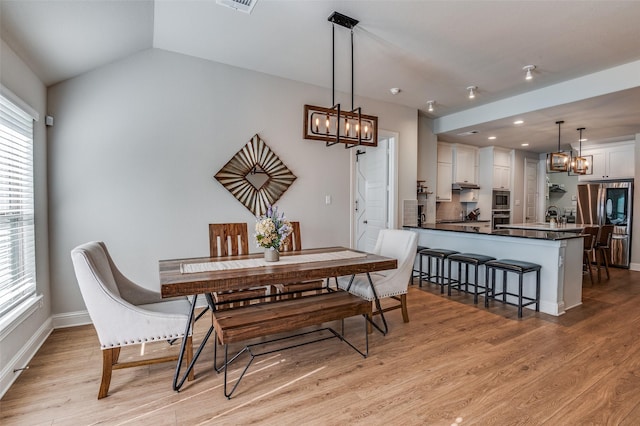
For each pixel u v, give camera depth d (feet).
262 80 12.57
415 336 9.30
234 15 8.76
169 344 8.71
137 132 10.58
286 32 9.60
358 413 5.95
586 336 9.30
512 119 15.52
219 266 7.91
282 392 6.60
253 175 12.52
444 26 9.03
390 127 15.96
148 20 8.93
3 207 7.10
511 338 9.16
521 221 24.82
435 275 15.53
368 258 9.09
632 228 19.07
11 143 7.45
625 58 10.80
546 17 8.50
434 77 12.64
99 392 6.34
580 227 18.03
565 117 15.08
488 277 12.23
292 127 13.28
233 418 5.82
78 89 9.77
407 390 6.66
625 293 13.89
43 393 6.51
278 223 8.70
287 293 9.49
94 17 7.76
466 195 23.11
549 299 11.26
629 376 7.18
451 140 20.93
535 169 25.91
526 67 11.53
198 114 11.47
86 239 9.99
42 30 7.27
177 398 6.39
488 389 6.70
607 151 20.99
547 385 6.84
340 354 8.21
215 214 11.84
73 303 9.89
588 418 5.82
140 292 8.07
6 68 7.07
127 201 10.49
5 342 6.75
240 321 6.82
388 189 16.47
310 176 13.76
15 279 7.65
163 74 10.90
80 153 9.84
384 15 8.55
